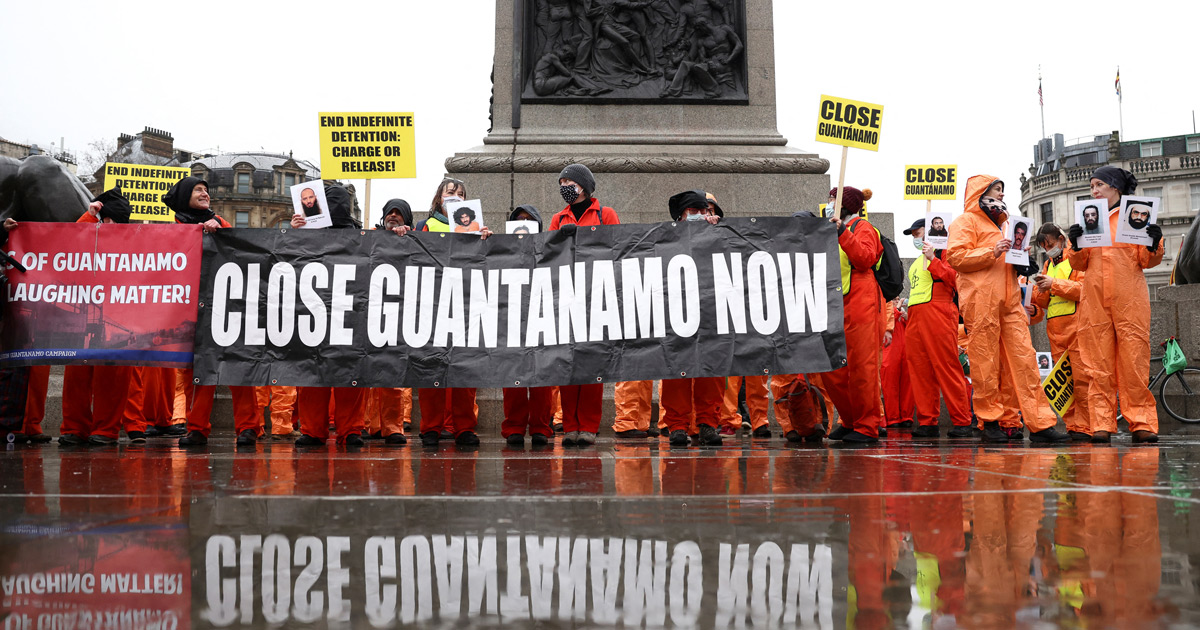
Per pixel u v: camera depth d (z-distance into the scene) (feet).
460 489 10.36
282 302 21.36
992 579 5.32
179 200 22.63
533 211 26.84
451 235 21.62
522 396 21.79
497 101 42.01
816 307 20.90
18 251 21.44
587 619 4.50
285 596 4.97
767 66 42.52
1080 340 22.84
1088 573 5.45
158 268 21.52
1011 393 23.35
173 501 9.19
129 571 5.62
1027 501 8.96
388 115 27.32
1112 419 22.35
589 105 41.88
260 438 27.04
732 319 20.98
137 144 184.96
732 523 7.57
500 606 4.76
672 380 21.62
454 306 21.38
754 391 29.91
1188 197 205.46
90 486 10.77
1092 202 22.00
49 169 36.50
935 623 4.35
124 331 21.33
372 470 13.14
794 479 11.48
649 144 41.24
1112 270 22.13
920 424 27.09
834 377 22.09
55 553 6.25
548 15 42.24
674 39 42.16
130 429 25.32
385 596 4.99
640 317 21.12
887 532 7.06
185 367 21.30
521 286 21.40
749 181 40.78
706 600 4.89
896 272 21.84
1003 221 22.93
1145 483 10.74
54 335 21.33
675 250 21.24
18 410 21.94
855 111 23.72
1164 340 34.71
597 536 6.92
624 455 16.69
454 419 21.98
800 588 5.16
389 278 21.43
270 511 8.38
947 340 25.21
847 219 22.81
